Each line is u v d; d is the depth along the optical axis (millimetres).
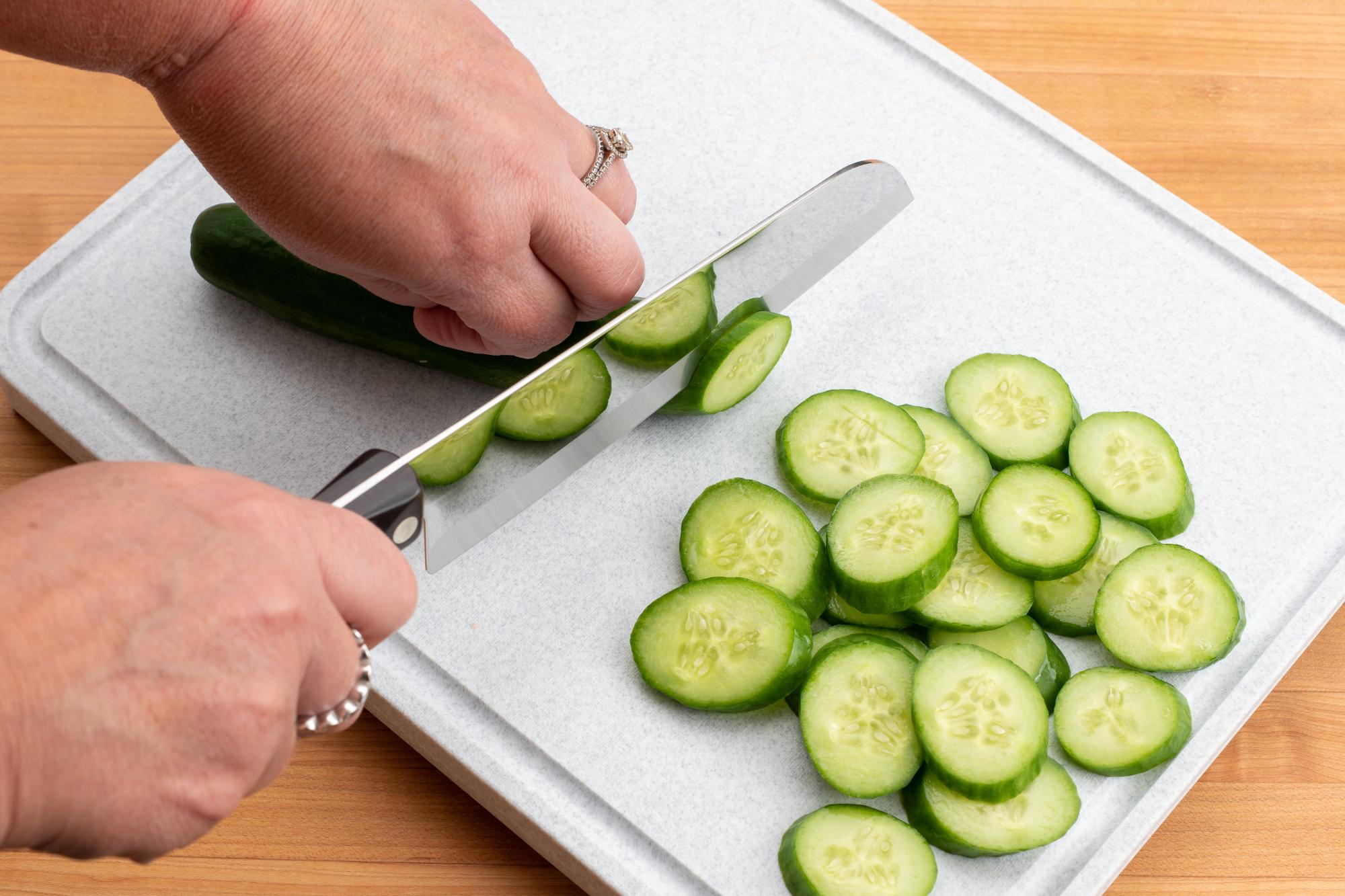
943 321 898
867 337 896
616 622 846
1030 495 840
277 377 886
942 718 803
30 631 654
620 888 810
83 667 657
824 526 857
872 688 815
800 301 902
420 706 833
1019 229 916
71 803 661
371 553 708
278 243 864
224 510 682
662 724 830
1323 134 963
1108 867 807
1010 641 834
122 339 891
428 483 785
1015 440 866
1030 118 937
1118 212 919
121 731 661
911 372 890
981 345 895
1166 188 955
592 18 959
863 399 863
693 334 842
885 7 995
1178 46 982
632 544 858
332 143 780
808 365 891
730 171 929
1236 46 981
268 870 846
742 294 850
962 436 864
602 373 828
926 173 927
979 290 904
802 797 820
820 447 860
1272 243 943
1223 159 959
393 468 761
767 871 811
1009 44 985
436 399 882
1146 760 812
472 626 845
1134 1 990
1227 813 851
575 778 823
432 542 804
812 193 853
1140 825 812
